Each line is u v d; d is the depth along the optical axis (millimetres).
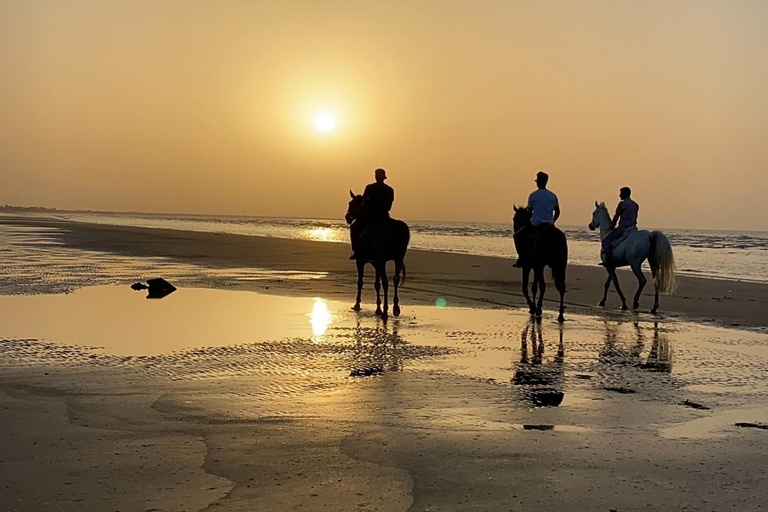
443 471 6363
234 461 6551
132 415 8008
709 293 22062
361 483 6059
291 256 36594
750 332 14680
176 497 5707
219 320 15352
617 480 6188
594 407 8617
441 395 9117
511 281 25328
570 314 17203
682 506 5645
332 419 7941
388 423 7809
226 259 34188
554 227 16047
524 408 8531
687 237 106750
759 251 57875
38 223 90062
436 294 21141
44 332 13562
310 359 11305
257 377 10000
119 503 5578
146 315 15953
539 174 16703
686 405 8773
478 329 14625
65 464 6422
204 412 8172
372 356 11625
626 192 18422
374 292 21344
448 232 110750
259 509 5508
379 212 16625
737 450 7031
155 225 103000
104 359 11117
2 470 6262
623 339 13633
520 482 6121
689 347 12836
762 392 9492
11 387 9281
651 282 25281
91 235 56562
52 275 24797
